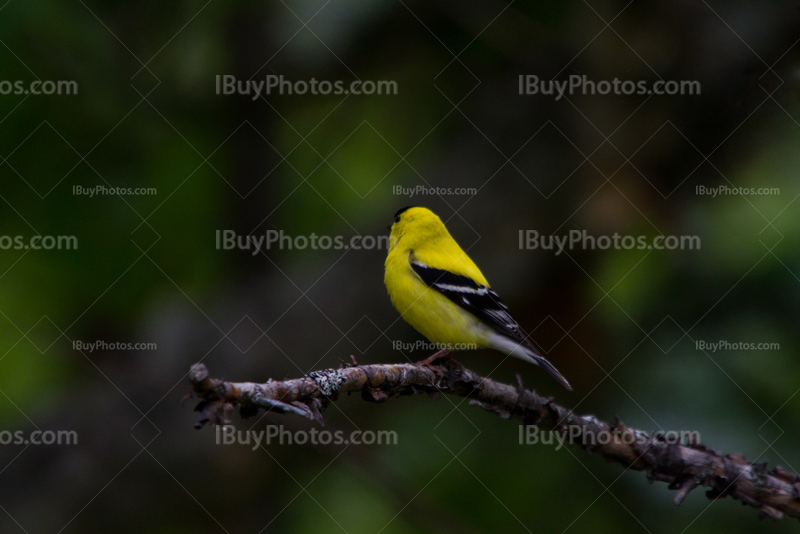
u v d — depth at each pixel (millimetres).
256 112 5965
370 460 5262
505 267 5301
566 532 5176
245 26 5848
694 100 5320
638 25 5414
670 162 5266
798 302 4629
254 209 5898
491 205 5441
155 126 5898
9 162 5449
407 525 5438
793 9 5203
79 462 4539
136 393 4805
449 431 5574
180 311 5176
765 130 5215
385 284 5453
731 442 4414
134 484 4605
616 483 5242
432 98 6289
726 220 4918
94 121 5676
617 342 5031
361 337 5344
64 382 5336
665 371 4727
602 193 5195
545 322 5262
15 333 5516
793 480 3912
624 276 5000
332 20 5699
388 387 3719
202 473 4785
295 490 5180
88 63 5625
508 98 5844
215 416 2480
